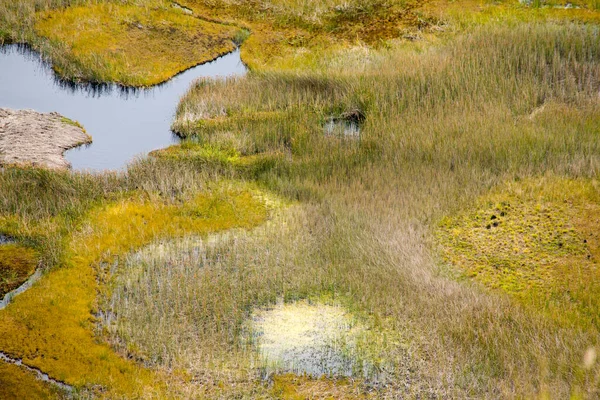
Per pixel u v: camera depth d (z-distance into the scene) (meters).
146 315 13.95
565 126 21.47
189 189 19.36
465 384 11.94
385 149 21.36
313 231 17.31
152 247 16.64
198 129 23.81
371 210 17.94
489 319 13.38
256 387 12.06
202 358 12.76
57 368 12.43
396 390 11.98
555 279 15.08
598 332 13.10
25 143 22.12
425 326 13.49
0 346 13.00
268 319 13.98
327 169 20.62
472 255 16.12
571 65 25.28
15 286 15.15
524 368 12.11
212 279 15.26
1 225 17.27
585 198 17.56
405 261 15.62
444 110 23.34
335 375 12.41
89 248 16.44
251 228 17.64
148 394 11.74
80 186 19.11
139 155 21.98
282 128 23.41
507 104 23.42
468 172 19.27
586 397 11.25
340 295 14.73
